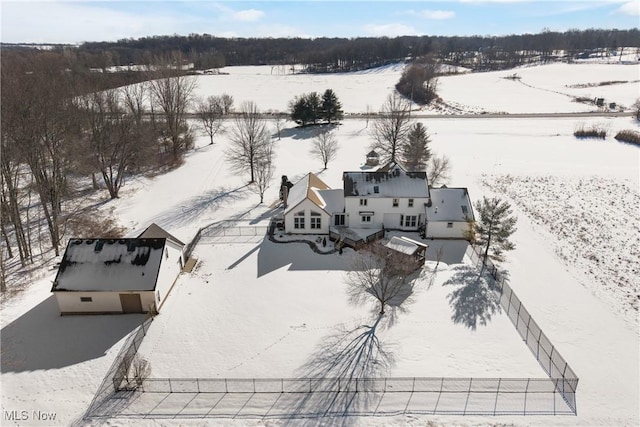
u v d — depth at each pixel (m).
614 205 56.91
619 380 29.03
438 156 76.31
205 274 40.62
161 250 35.69
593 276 41.12
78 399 27.14
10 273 41.09
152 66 107.25
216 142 87.19
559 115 106.00
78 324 33.66
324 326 33.59
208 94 142.50
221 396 27.47
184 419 25.95
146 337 32.31
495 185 63.50
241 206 56.75
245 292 37.78
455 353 30.81
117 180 60.78
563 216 53.72
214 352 30.95
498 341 32.06
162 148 82.12
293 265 41.97
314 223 47.50
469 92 143.88
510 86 153.38
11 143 45.38
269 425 25.58
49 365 29.59
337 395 27.48
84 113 61.88
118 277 34.25
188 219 53.22
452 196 47.81
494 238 42.75
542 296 37.78
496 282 39.38
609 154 78.00
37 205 56.69
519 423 25.81
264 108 122.06
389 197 46.97
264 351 31.05
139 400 27.16
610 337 33.12
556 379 28.64
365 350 31.06
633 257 44.50
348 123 101.00
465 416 26.17
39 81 53.19
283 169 70.81
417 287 38.41
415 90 132.12
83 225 51.19
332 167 72.19
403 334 32.69
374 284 37.56
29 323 33.69
